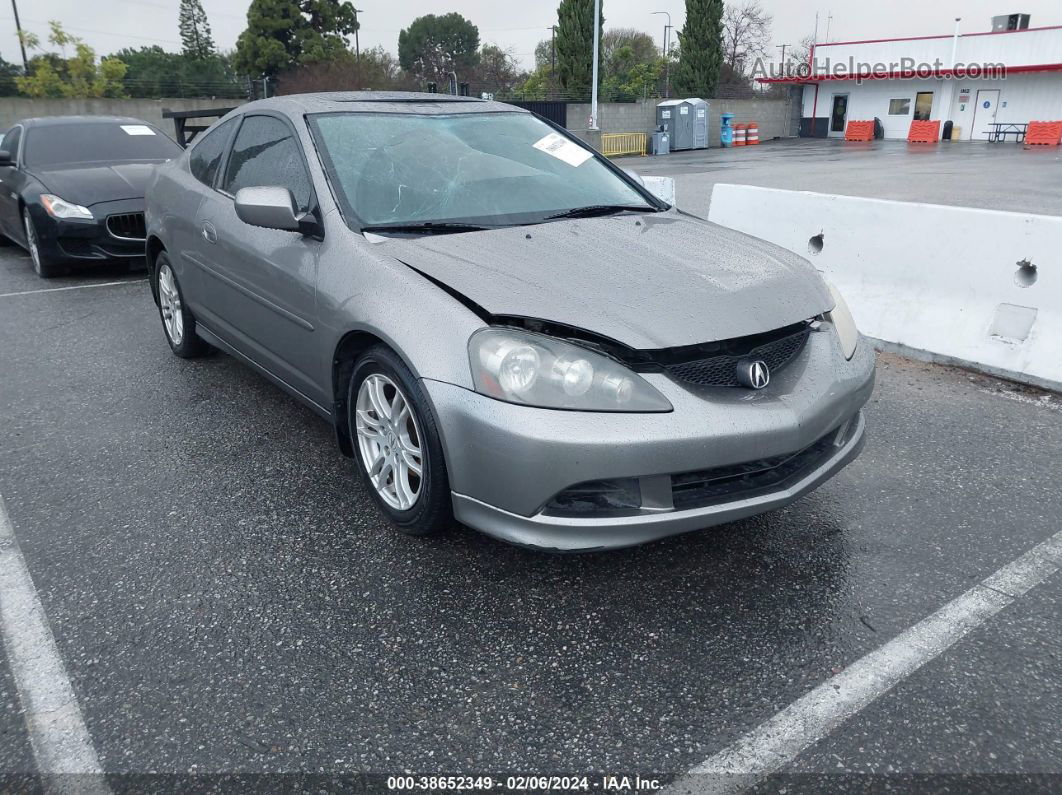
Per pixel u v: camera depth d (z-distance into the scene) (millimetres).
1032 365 4371
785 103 38969
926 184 15359
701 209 11781
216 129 4324
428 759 1931
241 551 2842
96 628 2422
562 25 33094
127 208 7219
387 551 2828
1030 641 2322
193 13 80062
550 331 2395
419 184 3242
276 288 3307
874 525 2979
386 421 2836
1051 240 4289
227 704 2109
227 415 4102
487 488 2398
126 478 3420
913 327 4902
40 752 1962
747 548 2836
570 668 2236
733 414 2383
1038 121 31250
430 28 79750
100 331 5664
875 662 2246
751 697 2123
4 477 3436
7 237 9078
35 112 30891
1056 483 3287
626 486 2354
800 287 2846
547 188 3428
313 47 49062
